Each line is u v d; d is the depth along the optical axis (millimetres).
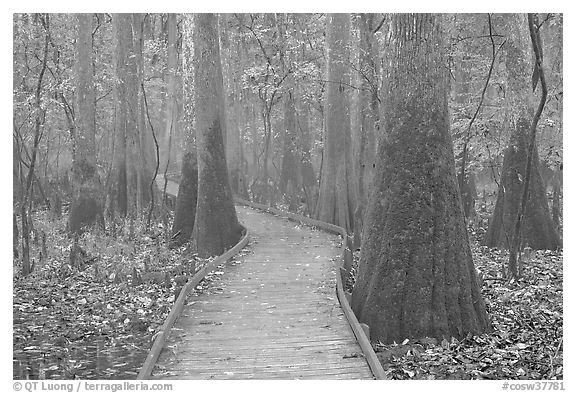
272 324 9750
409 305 9875
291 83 27812
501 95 23219
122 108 24047
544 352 8984
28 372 8453
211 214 16625
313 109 35062
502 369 8398
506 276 13492
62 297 12727
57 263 15609
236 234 16906
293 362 8172
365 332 9094
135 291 13227
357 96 22844
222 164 16891
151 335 10133
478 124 19641
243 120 35125
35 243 16609
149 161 31859
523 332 10023
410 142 10117
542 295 12031
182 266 14562
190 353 8547
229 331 9430
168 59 31406
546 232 16562
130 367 8641
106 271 14672
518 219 13172
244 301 11055
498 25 21500
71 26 22938
